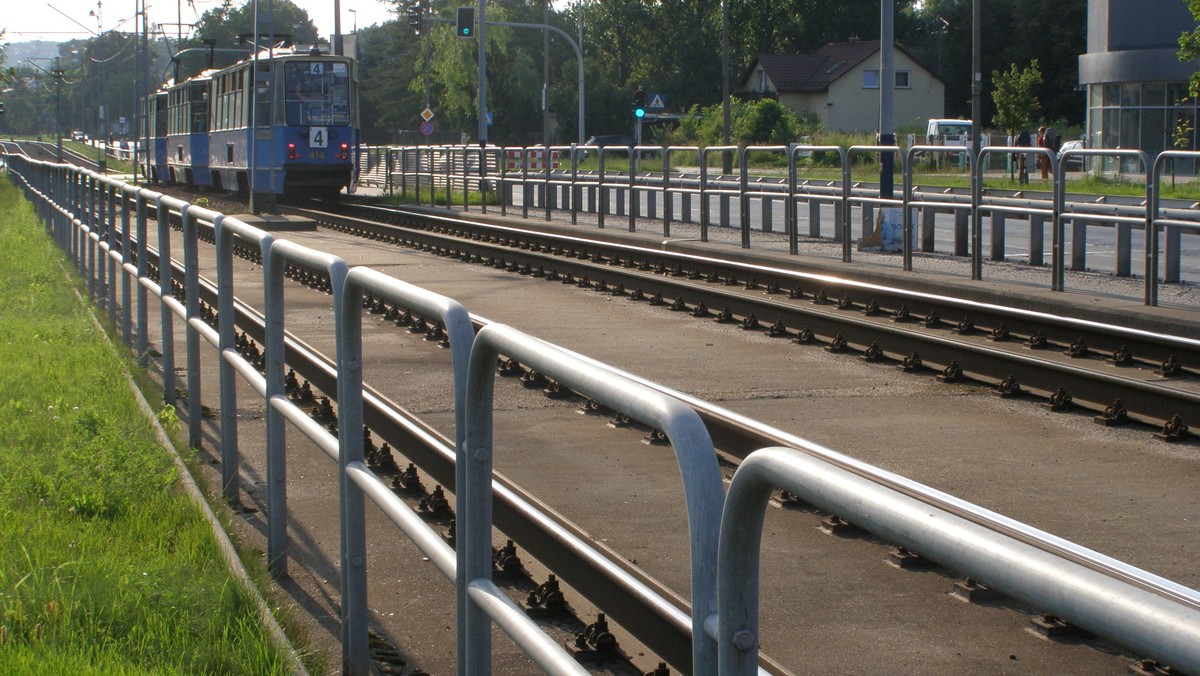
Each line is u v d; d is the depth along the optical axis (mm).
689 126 73062
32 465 6949
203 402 9656
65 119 171875
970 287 14617
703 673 2186
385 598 5383
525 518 5469
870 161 21062
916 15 110750
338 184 34344
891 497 1707
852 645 4723
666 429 2238
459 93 87438
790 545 5969
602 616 4566
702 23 110375
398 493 6691
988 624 4898
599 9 113938
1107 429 8578
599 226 25422
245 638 4594
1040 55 90188
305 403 9164
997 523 2545
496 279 18562
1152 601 1342
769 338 12805
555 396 9508
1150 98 47062
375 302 14891
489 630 3303
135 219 10781
